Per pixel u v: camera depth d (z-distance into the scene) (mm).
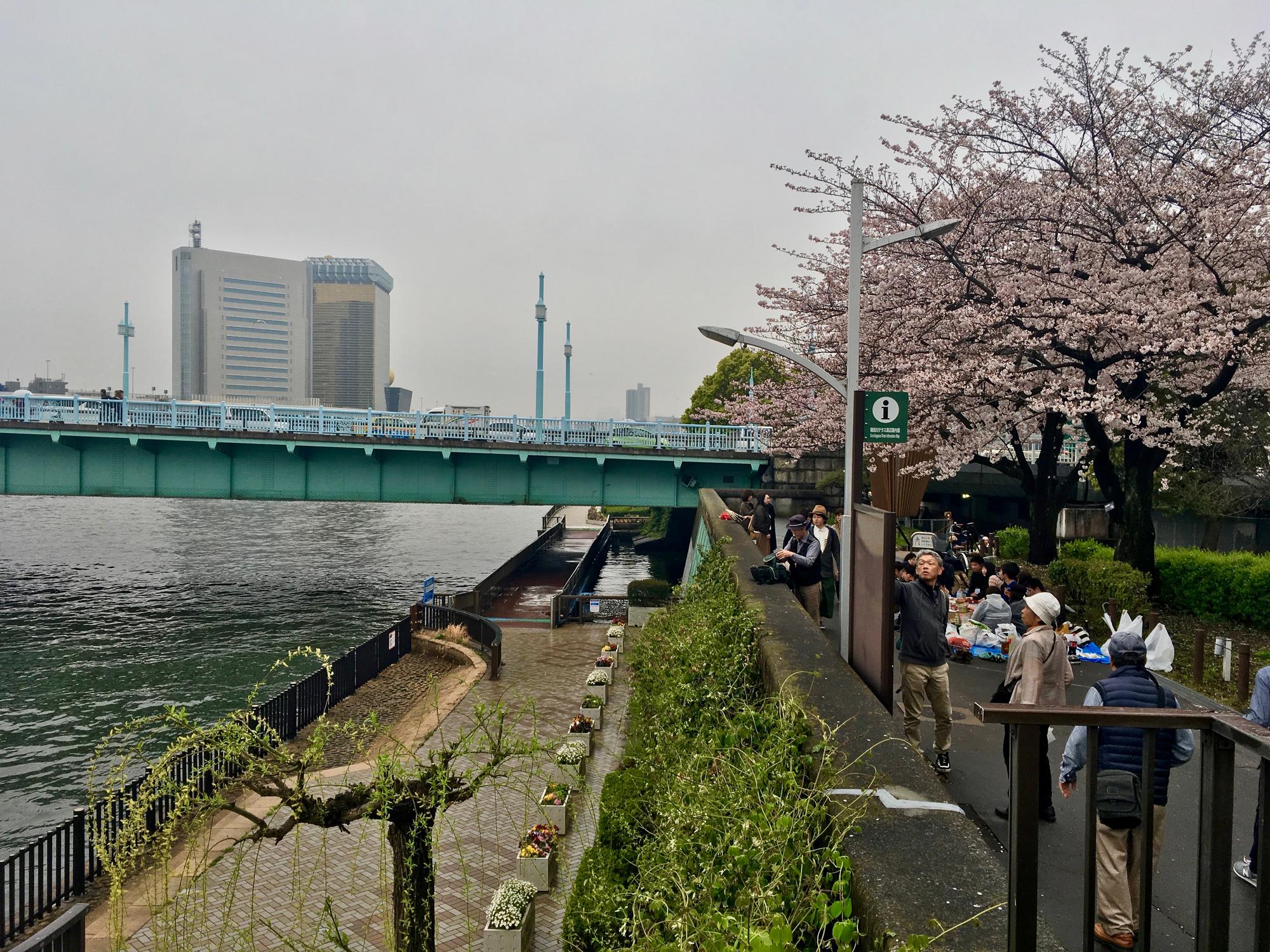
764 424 27109
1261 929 2451
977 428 18234
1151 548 15703
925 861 3354
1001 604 12375
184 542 73562
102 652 30469
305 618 36906
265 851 10578
